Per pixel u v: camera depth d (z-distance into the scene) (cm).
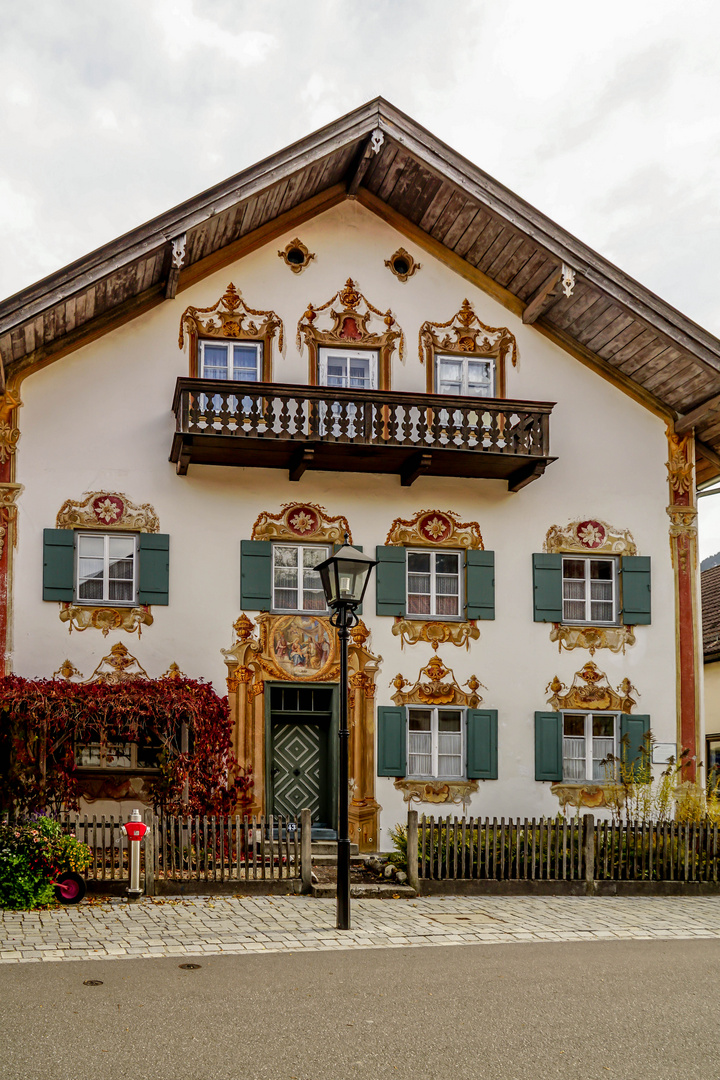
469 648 1831
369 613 1806
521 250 1827
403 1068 690
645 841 1505
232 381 1686
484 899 1387
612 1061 716
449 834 1434
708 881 1505
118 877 1316
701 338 1803
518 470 1838
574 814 1825
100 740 1593
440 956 1027
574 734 1862
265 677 1752
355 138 1717
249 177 1664
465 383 1908
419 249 1916
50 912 1202
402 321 1889
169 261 1705
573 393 1934
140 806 1623
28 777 1498
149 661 1712
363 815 1750
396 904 1324
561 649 1864
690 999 879
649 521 1930
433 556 1861
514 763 1820
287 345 1836
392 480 1847
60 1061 684
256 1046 725
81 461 1728
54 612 1689
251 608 1758
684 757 1870
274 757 1777
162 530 1747
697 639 1916
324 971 947
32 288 1563
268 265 1845
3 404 1703
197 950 1019
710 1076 690
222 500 1778
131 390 1761
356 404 1733
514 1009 835
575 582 1908
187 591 1744
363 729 1773
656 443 1952
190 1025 767
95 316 1753
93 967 938
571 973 964
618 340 1889
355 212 1898
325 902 1309
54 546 1695
